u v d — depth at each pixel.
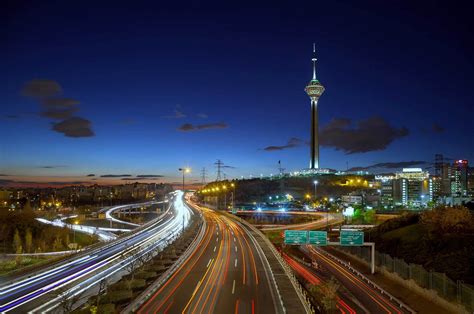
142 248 103.50
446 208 94.25
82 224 198.75
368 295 65.12
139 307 46.94
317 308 54.00
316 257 106.38
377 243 103.94
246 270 70.06
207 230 139.38
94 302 47.69
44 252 115.56
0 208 159.88
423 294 62.19
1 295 54.00
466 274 65.69
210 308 46.81
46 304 49.31
